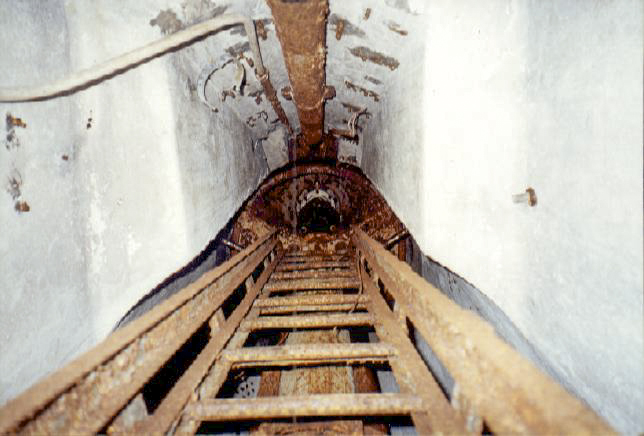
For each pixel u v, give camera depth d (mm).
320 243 5684
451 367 1372
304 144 5625
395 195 3504
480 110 1919
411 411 1477
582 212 1304
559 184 1414
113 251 2086
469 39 1924
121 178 2137
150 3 2021
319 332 3146
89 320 1935
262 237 4652
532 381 954
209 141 3111
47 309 1665
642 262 1073
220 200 3377
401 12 2191
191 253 2660
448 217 2381
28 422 914
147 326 1505
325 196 6766
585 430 763
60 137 1769
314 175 6469
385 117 3609
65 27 1876
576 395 1649
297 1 1744
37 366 1600
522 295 1739
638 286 1102
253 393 3992
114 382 1297
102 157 2016
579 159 1299
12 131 1506
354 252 5035
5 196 1465
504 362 1056
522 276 1720
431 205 2553
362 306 2873
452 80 2131
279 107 3941
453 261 2355
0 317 1426
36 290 1609
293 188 6602
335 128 4941
